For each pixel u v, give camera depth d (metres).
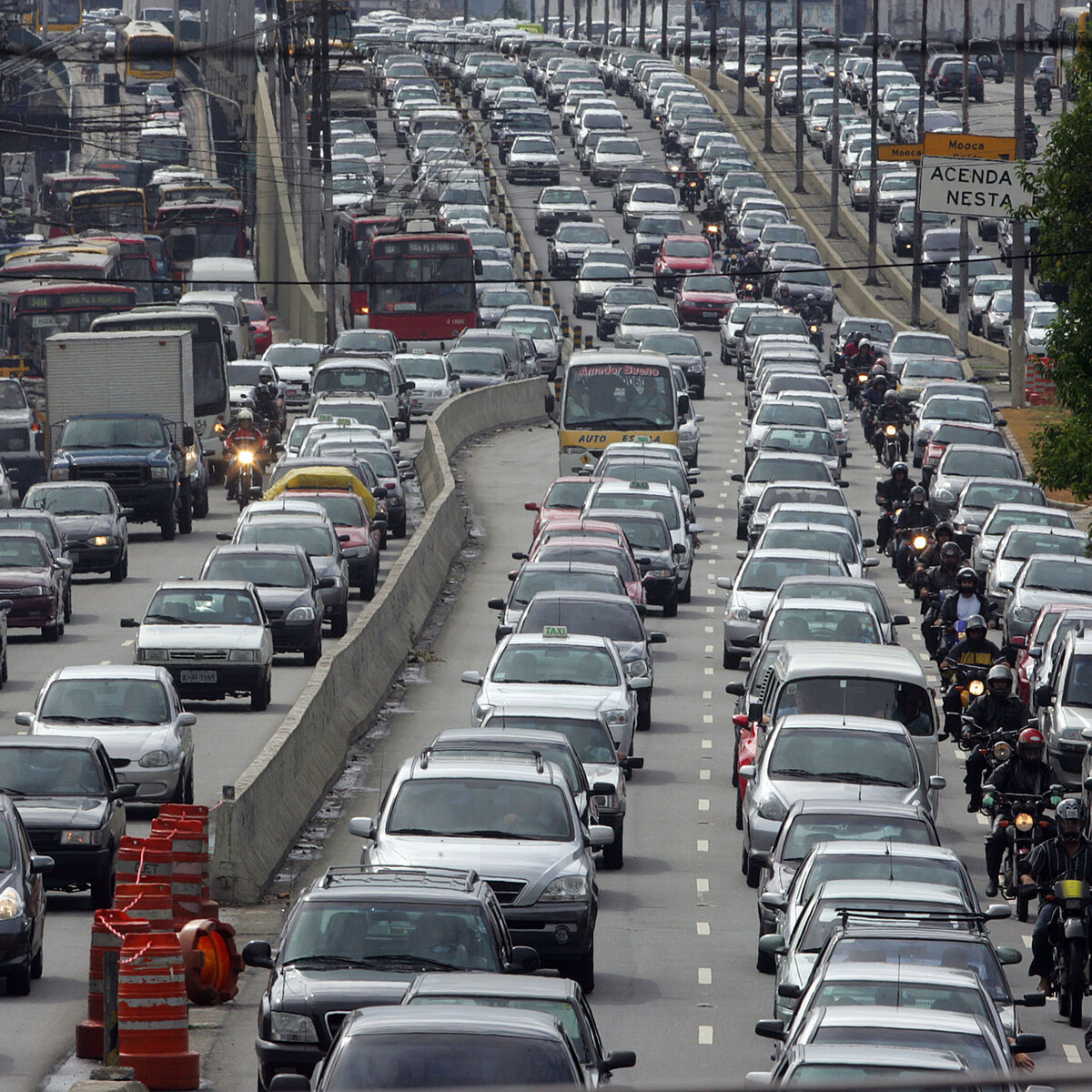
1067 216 110.31
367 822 71.94
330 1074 41.53
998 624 144.12
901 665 96.19
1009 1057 46.47
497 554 179.00
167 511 184.88
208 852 84.12
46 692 99.06
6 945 68.31
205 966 67.62
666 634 148.50
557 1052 42.09
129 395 194.25
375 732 118.56
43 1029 65.25
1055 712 102.56
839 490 173.62
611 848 91.25
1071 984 67.75
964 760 114.56
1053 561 139.12
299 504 152.62
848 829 73.31
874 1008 46.72
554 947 69.06
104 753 85.12
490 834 71.00
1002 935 79.94
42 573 140.88
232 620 123.62
